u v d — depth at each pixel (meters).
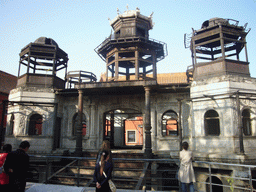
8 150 5.70
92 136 16.91
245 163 10.83
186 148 6.65
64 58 18.53
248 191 10.56
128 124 29.59
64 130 17.52
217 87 13.34
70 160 15.84
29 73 16.80
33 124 16.81
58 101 17.23
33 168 14.84
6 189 5.12
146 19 18.38
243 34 14.66
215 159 11.60
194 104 14.38
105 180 4.56
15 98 16.55
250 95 13.00
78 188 7.16
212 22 15.06
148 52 17.53
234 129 12.36
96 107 17.41
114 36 17.83
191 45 16.66
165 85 14.91
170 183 17.52
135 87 14.29
